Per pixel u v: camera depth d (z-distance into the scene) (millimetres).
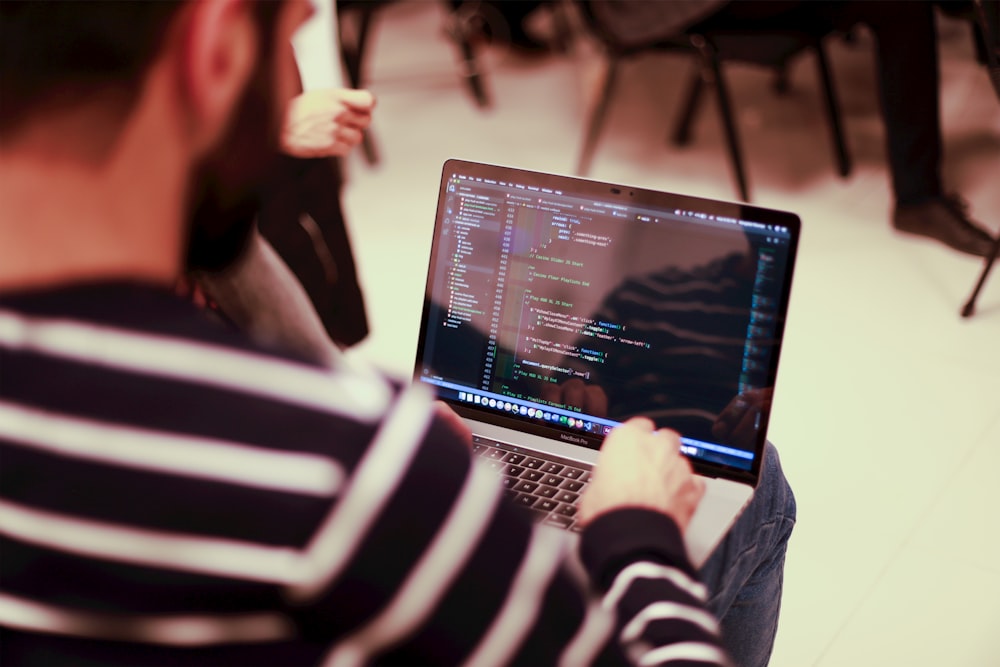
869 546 1861
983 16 2254
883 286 2561
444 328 1224
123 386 497
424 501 494
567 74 3824
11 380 502
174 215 515
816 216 2861
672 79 3713
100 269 500
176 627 512
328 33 1627
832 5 2600
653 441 834
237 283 1039
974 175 2955
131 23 463
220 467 490
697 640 649
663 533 711
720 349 1132
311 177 1599
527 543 521
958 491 1969
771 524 1177
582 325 1175
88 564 506
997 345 2350
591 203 1167
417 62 3955
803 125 3340
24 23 459
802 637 1698
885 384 2246
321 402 500
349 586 491
